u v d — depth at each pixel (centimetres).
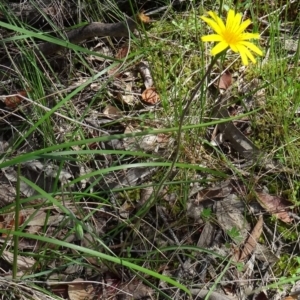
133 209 53
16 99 59
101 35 62
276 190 54
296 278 47
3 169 55
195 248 47
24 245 50
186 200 53
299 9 67
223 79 61
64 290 48
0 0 59
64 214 52
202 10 65
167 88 61
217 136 58
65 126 57
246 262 50
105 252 49
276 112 58
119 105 61
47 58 63
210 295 47
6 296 44
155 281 49
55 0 63
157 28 65
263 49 64
